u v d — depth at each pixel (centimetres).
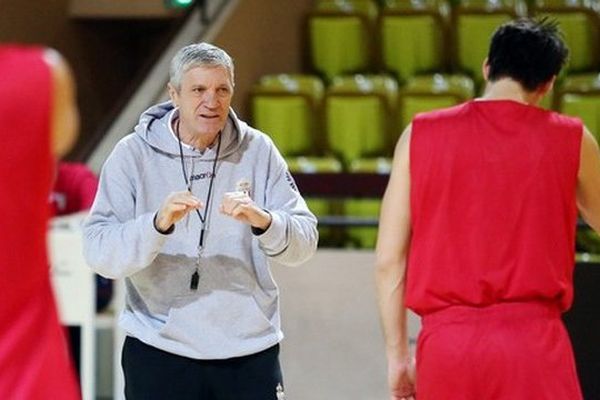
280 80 2106
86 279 1526
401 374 1016
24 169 722
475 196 973
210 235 1084
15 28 2420
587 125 2023
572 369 973
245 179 1097
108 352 1805
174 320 1077
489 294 965
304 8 2344
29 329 742
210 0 2092
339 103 2061
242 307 1083
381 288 1015
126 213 1087
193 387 1088
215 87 1070
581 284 1485
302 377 1647
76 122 743
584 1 2297
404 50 2267
